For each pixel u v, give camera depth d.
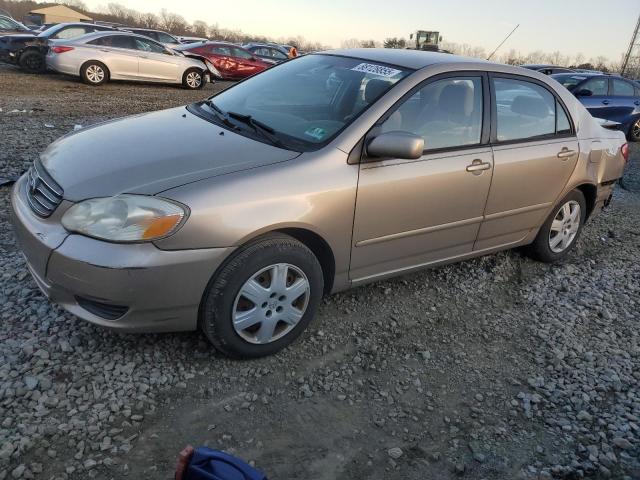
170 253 2.60
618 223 6.35
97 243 2.56
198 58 16.98
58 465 2.25
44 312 3.20
